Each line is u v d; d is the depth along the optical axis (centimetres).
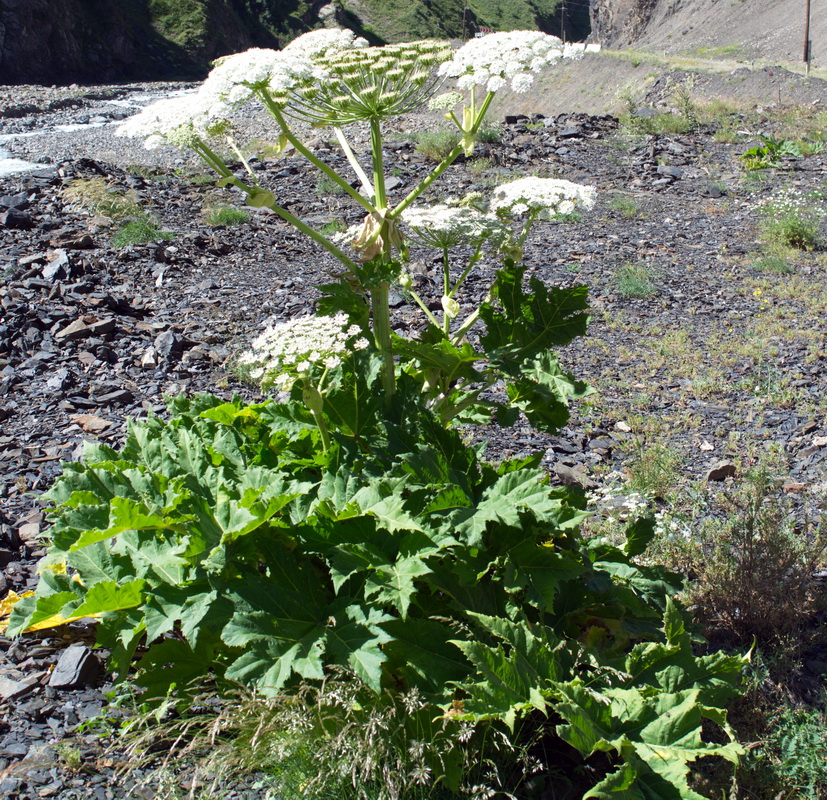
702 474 347
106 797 178
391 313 516
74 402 367
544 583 189
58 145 969
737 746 169
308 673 165
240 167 850
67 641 218
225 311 492
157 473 205
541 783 185
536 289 213
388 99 192
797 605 244
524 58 192
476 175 896
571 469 342
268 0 5603
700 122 1222
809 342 498
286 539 197
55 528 197
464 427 370
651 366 464
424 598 197
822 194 873
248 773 184
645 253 675
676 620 194
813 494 330
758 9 4631
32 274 501
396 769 172
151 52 4259
